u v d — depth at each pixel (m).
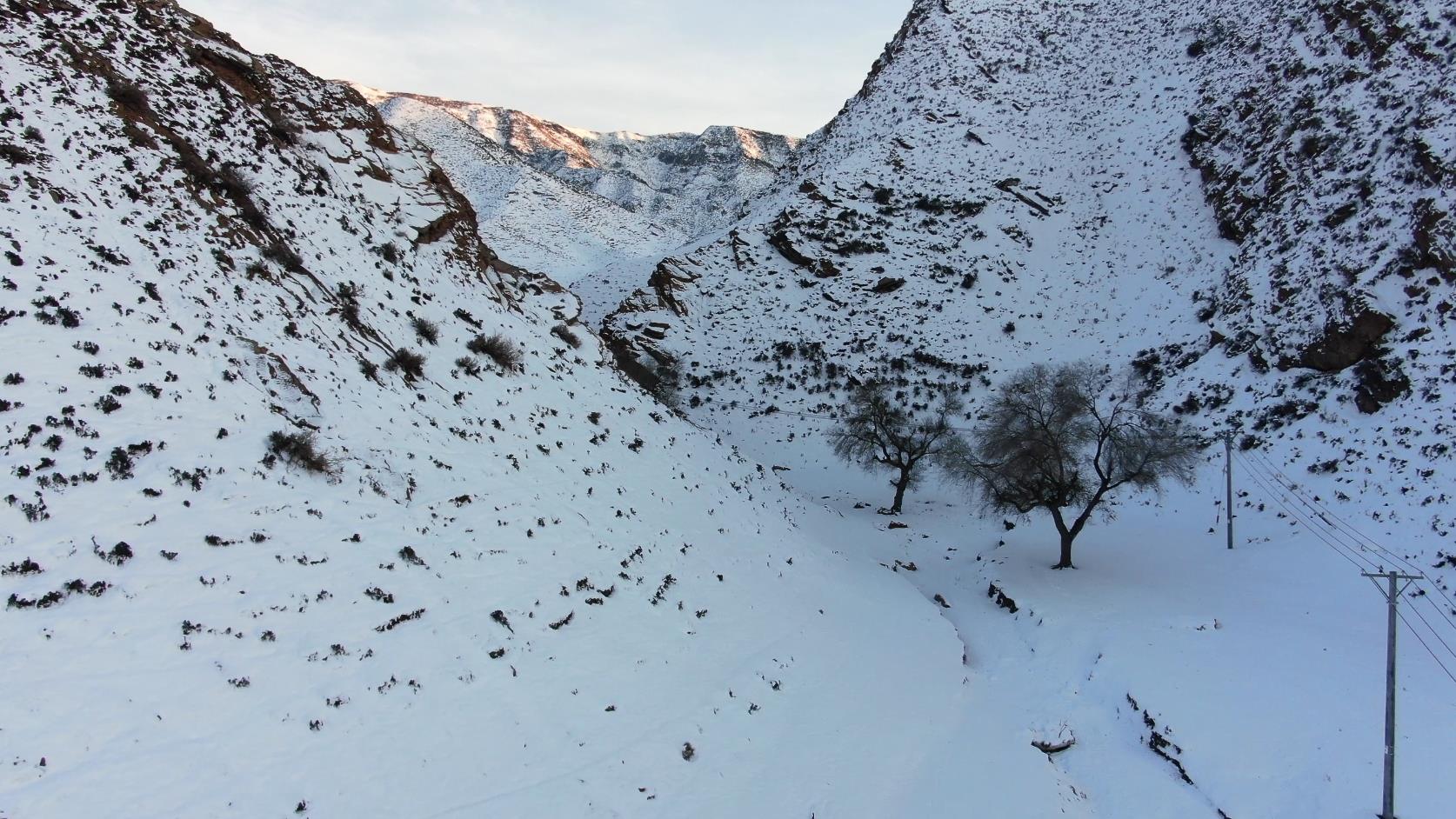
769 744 12.84
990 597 24.02
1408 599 19.81
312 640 10.61
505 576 13.98
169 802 7.85
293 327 16.72
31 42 17.53
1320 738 14.16
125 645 9.19
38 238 13.84
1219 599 21.64
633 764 11.16
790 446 43.41
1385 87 41.91
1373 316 30.67
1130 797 13.66
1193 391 36.47
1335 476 26.56
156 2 22.77
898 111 75.31
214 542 11.20
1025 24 81.94
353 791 8.95
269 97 23.94
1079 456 32.91
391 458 15.34
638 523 18.84
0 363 11.57
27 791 7.25
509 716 11.06
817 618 18.62
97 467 11.15
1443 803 12.23
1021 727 15.86
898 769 13.26
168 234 16.16
